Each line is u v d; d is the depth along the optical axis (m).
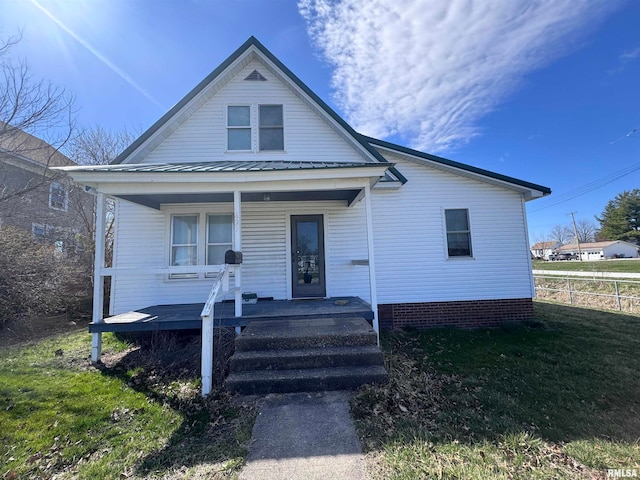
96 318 5.35
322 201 7.80
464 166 7.76
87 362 5.39
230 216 7.69
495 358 5.36
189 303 7.32
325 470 2.46
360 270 7.73
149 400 3.88
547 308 10.44
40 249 10.05
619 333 6.87
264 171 5.32
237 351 4.53
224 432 3.09
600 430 3.06
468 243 7.96
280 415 3.38
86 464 2.67
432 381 4.36
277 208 7.73
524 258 7.91
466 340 6.50
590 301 12.27
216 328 5.35
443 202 7.95
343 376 4.03
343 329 4.84
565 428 3.09
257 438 2.95
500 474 2.37
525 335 6.81
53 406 3.72
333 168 5.33
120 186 5.39
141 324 5.33
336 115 7.70
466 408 3.51
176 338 6.32
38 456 2.80
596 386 4.14
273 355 4.33
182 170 5.24
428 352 5.75
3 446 2.94
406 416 3.32
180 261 7.46
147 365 5.11
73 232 13.45
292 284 7.65
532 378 4.43
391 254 7.81
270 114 8.05
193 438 3.00
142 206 7.41
